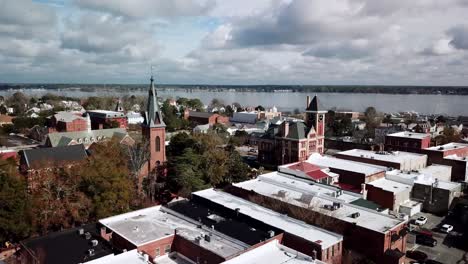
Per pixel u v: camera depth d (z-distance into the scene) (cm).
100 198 6694
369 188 8356
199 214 6209
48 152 9081
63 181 6756
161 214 6219
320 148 13038
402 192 8244
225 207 6384
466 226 7656
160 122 9312
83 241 5109
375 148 14338
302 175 8694
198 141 9419
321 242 5062
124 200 6950
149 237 5206
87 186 6750
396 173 9469
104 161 7312
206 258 4788
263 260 4441
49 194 6488
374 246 5572
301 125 12562
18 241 6059
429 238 6806
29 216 6050
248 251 4562
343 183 9138
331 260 5162
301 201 6769
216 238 5197
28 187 6788
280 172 9106
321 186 7931
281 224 5750
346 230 5900
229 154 9800
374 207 6944
